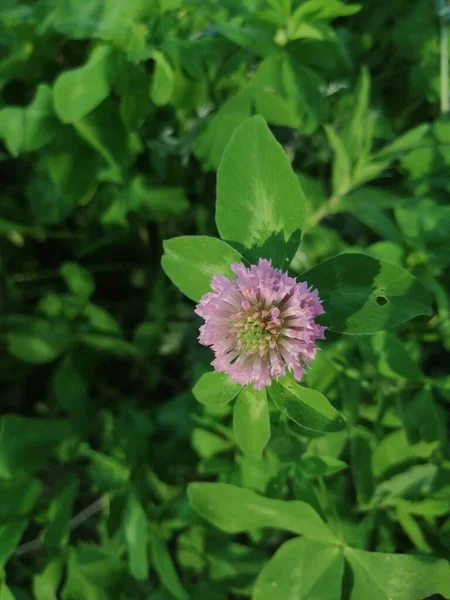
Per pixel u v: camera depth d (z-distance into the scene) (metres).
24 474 0.15
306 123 0.15
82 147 0.16
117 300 0.20
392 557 0.12
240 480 0.14
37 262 0.20
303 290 0.10
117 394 0.20
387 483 0.13
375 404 0.15
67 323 0.18
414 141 0.15
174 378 0.20
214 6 0.15
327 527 0.12
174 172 0.18
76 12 0.15
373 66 0.18
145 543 0.14
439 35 0.18
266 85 0.15
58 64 0.18
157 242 0.20
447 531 0.14
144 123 0.17
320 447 0.13
